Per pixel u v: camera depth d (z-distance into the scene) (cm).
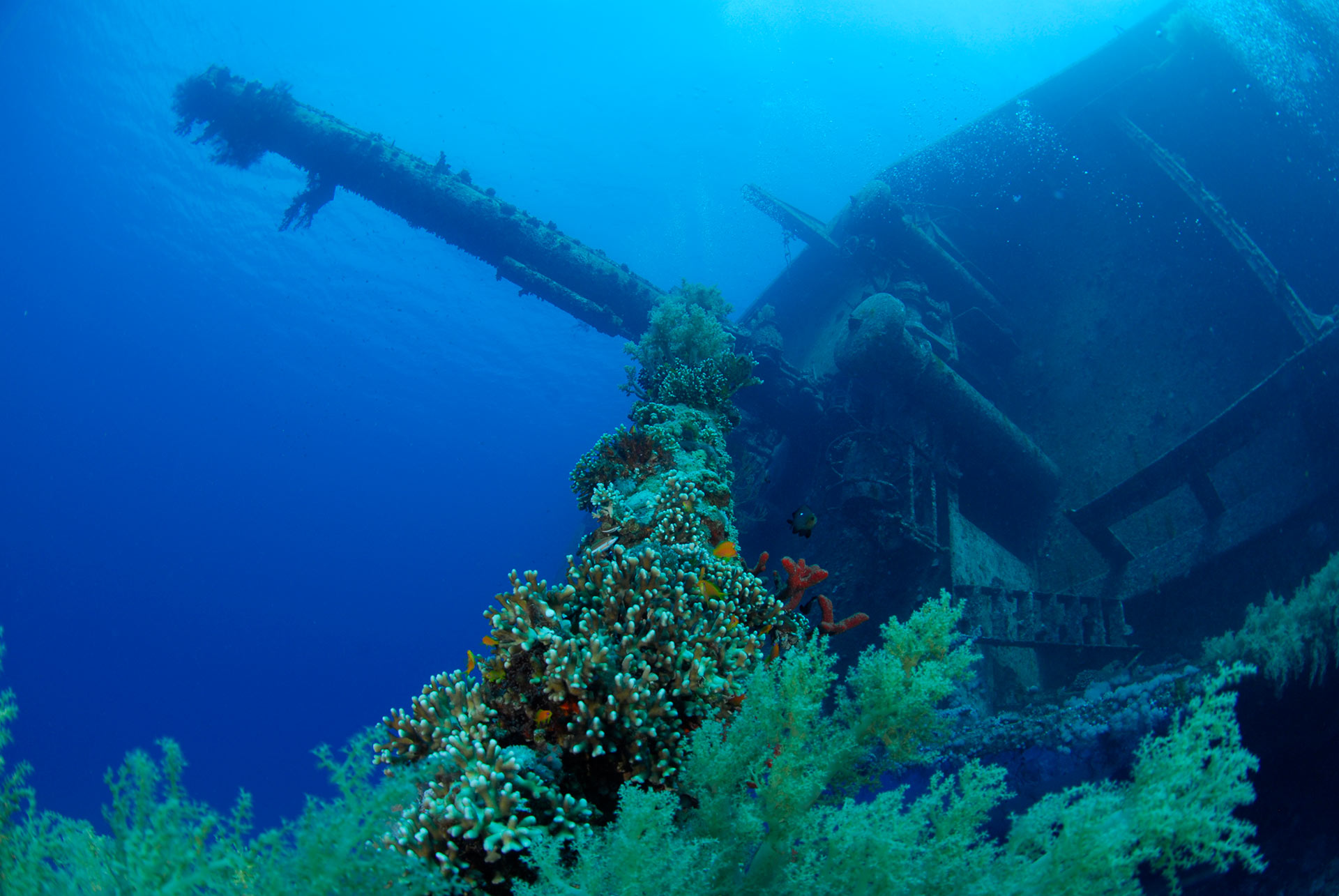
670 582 409
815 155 6153
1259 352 1708
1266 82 1808
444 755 309
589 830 252
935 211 2458
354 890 224
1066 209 2344
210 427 8325
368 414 7925
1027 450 1831
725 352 1046
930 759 334
